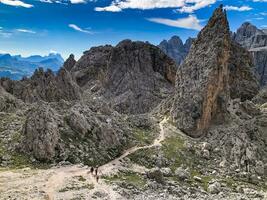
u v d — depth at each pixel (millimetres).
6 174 89188
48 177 90000
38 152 103062
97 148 115125
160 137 144125
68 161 103875
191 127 154750
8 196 74250
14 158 101812
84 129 117625
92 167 98812
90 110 132875
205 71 165375
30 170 94438
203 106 158375
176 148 136000
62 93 182500
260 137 152000
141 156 122125
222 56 168625
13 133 115250
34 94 171500
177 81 178625
